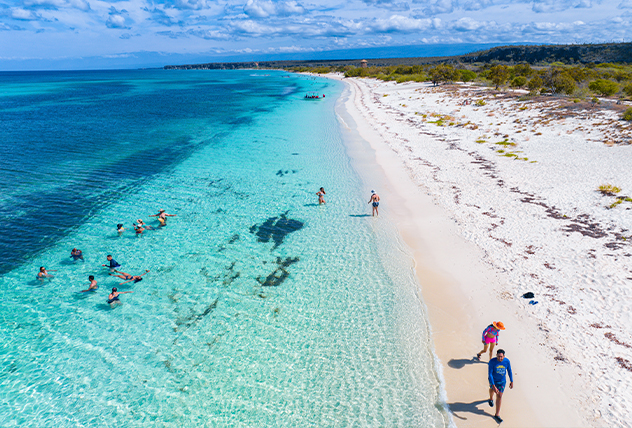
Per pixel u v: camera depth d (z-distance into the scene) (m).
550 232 18.42
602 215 19.44
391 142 39.25
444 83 92.00
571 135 34.19
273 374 12.15
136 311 15.34
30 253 19.64
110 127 54.00
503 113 46.84
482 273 16.09
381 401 10.96
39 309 15.55
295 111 68.12
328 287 16.41
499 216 20.77
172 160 36.09
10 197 26.69
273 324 14.37
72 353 13.28
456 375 11.56
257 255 19.14
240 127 52.81
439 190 25.31
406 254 18.36
